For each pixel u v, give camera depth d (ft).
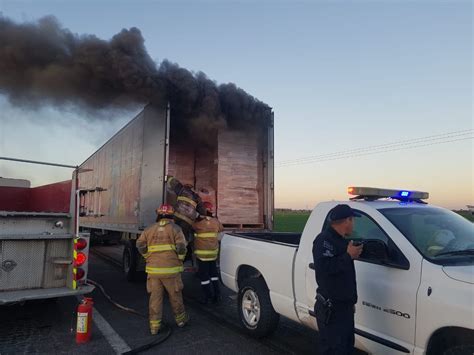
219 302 23.35
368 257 11.84
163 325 18.53
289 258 14.79
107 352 14.99
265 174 29.76
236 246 18.39
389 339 10.80
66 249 18.57
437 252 11.02
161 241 17.70
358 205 13.21
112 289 26.61
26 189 23.35
